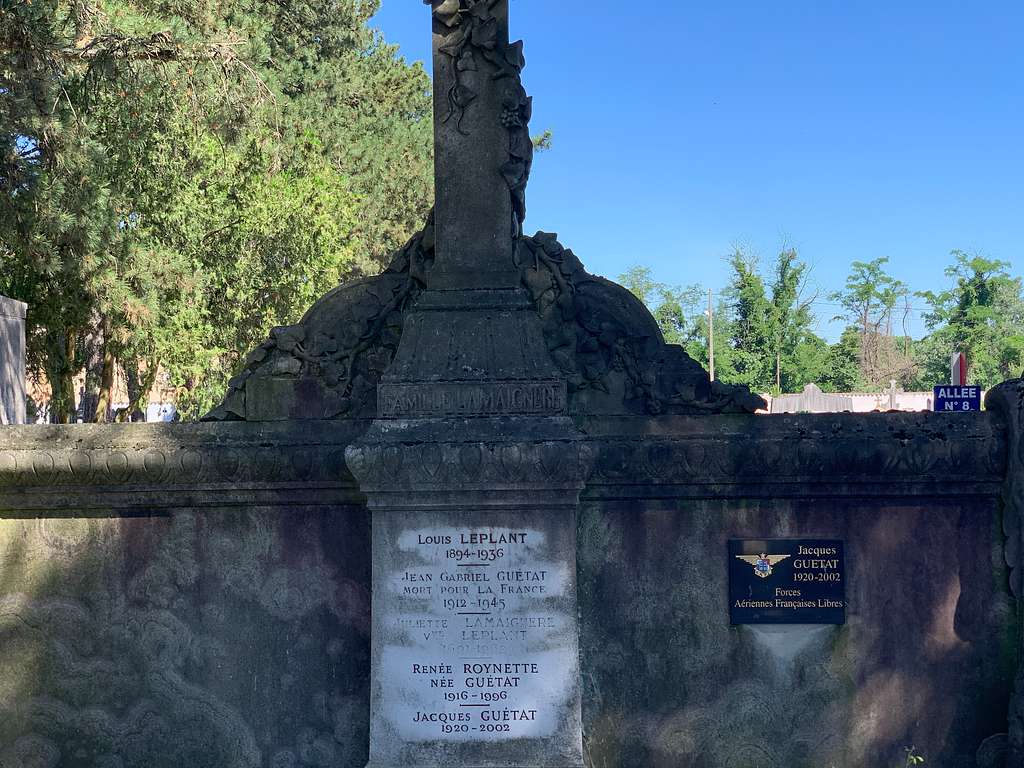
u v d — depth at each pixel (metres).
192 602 4.88
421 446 4.29
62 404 17.33
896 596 4.68
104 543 4.92
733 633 4.71
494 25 4.79
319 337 4.97
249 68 12.68
